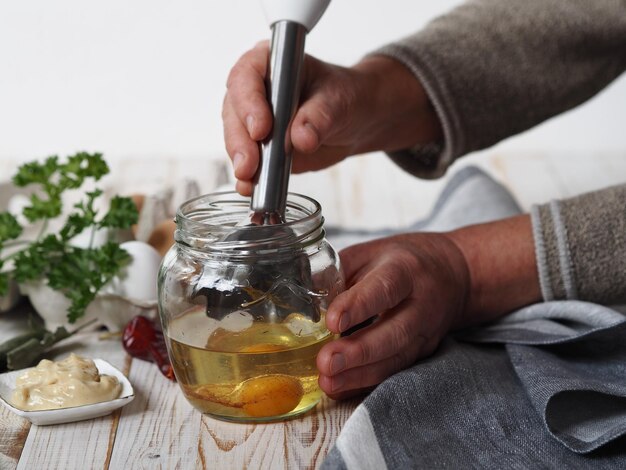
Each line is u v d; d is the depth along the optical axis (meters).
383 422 0.77
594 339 0.90
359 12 2.25
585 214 0.95
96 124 2.33
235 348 0.76
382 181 1.69
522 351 0.89
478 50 1.11
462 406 0.81
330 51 2.28
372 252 0.92
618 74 1.20
